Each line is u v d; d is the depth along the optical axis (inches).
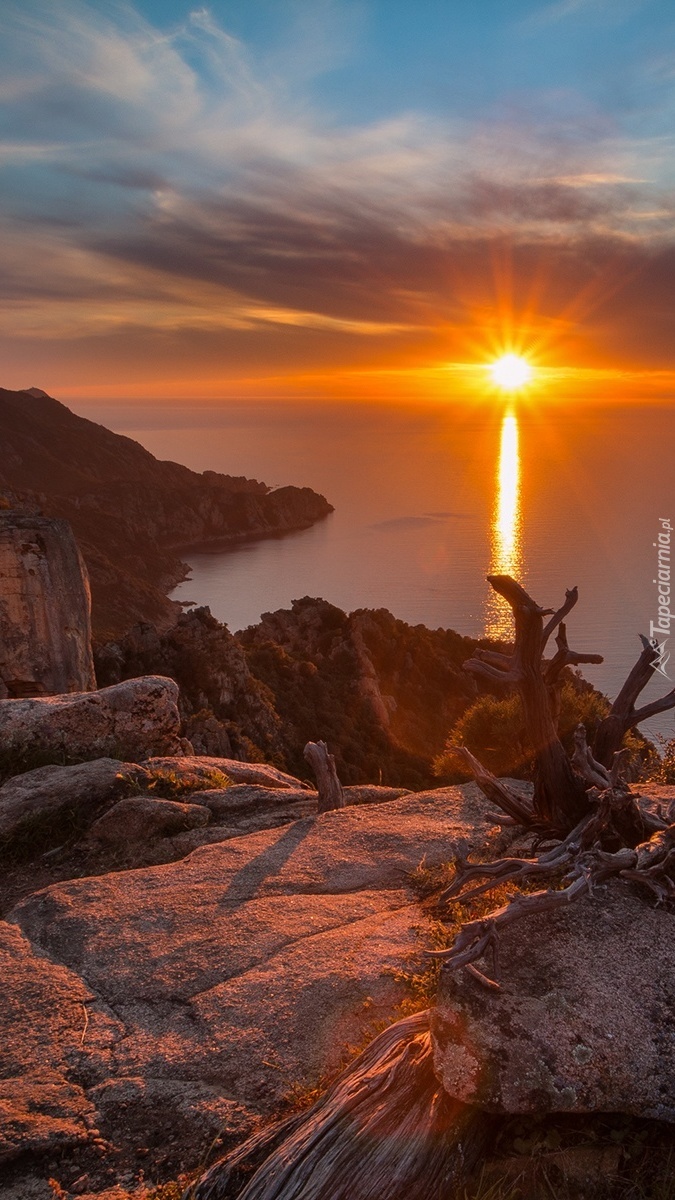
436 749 2559.1
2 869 271.1
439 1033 121.4
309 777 1924.2
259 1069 146.6
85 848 277.9
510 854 217.3
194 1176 124.0
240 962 179.0
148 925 199.3
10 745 365.7
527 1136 119.6
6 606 680.4
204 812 288.0
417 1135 117.3
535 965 129.1
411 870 217.6
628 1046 118.1
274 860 229.3
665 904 143.3
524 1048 117.1
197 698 1934.1
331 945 180.9
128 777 313.6
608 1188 113.2
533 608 173.3
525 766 478.9
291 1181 112.7
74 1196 122.8
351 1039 151.3
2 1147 129.8
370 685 2608.3
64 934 198.4
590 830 161.2
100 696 385.7
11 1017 166.4
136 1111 139.1
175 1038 157.0
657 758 321.4
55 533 702.5
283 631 2987.2
